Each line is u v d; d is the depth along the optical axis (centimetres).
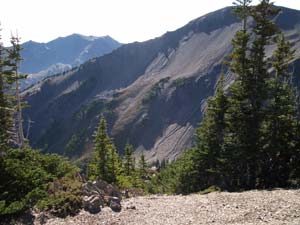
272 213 1566
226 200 1877
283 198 1827
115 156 4569
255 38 3172
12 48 3036
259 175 3098
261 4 3098
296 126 3014
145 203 1880
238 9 3228
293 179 2864
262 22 3109
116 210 1700
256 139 2966
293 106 3084
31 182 1697
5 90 3003
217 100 3459
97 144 4550
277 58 3172
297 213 1543
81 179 2230
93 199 1706
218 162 3400
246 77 3117
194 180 3891
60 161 2261
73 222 1514
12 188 1605
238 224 1430
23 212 1543
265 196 1912
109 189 2008
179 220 1546
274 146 2944
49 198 1672
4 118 2909
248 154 2945
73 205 1656
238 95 3114
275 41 3188
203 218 1561
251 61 3122
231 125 3169
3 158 1753
